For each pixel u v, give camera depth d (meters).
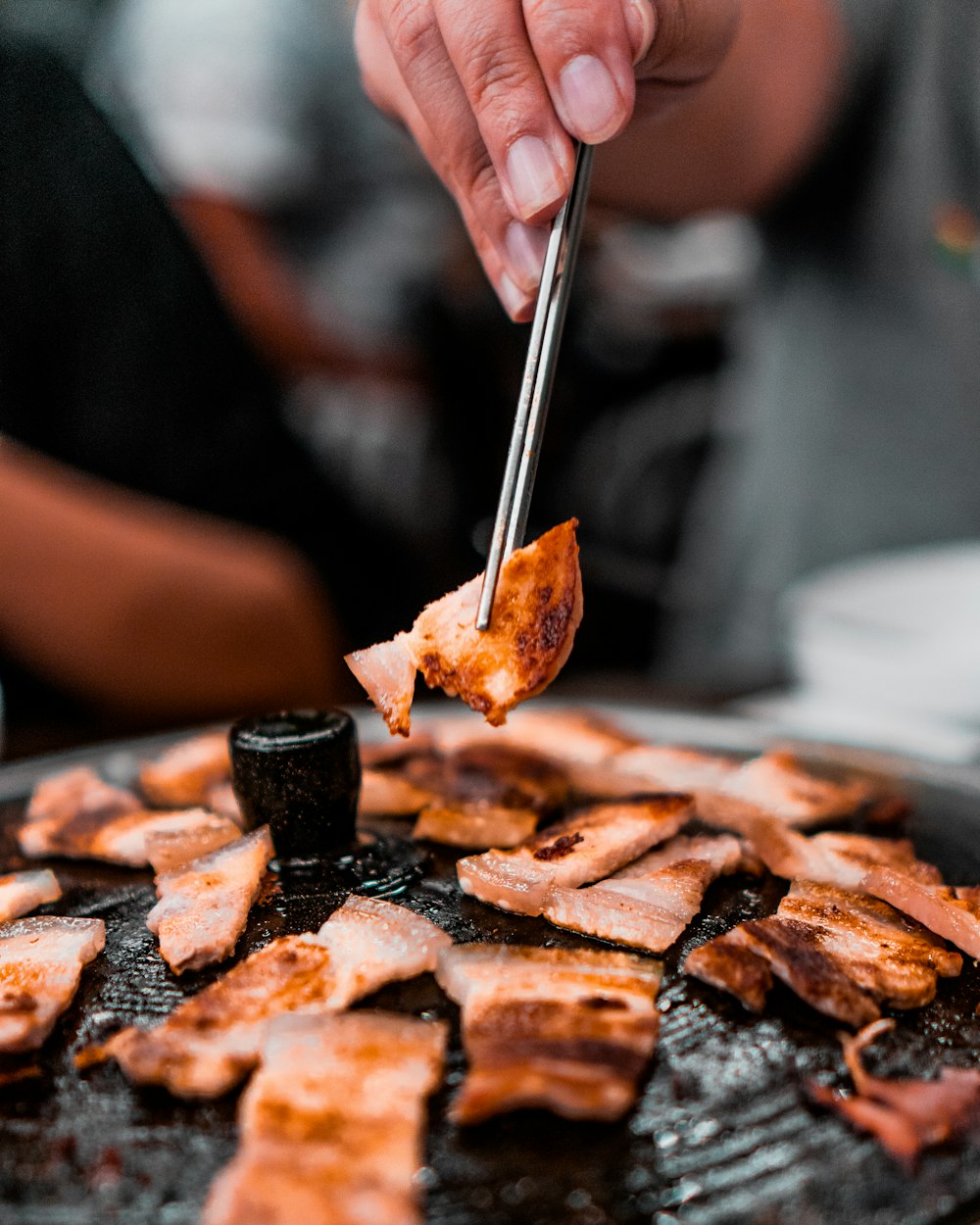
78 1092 0.30
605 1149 0.28
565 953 0.32
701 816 0.40
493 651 0.33
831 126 0.71
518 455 0.33
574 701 0.50
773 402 0.82
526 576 0.33
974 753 0.48
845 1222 0.27
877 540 0.78
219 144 0.82
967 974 0.33
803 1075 0.30
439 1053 0.29
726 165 0.67
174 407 0.69
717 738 0.46
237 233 0.84
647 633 0.97
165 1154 0.28
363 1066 0.29
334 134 0.88
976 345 0.73
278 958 0.32
